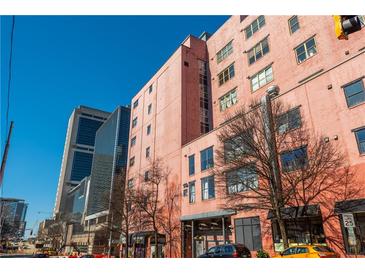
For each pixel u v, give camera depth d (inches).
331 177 738.8
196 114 1556.3
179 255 1216.2
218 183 979.3
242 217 964.0
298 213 746.2
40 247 4242.1
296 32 1133.7
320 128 810.8
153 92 1904.5
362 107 731.4
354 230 664.4
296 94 901.8
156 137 1711.4
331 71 826.2
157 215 1411.2
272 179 763.4
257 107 919.7
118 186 1820.9
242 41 1439.5
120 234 1733.5
